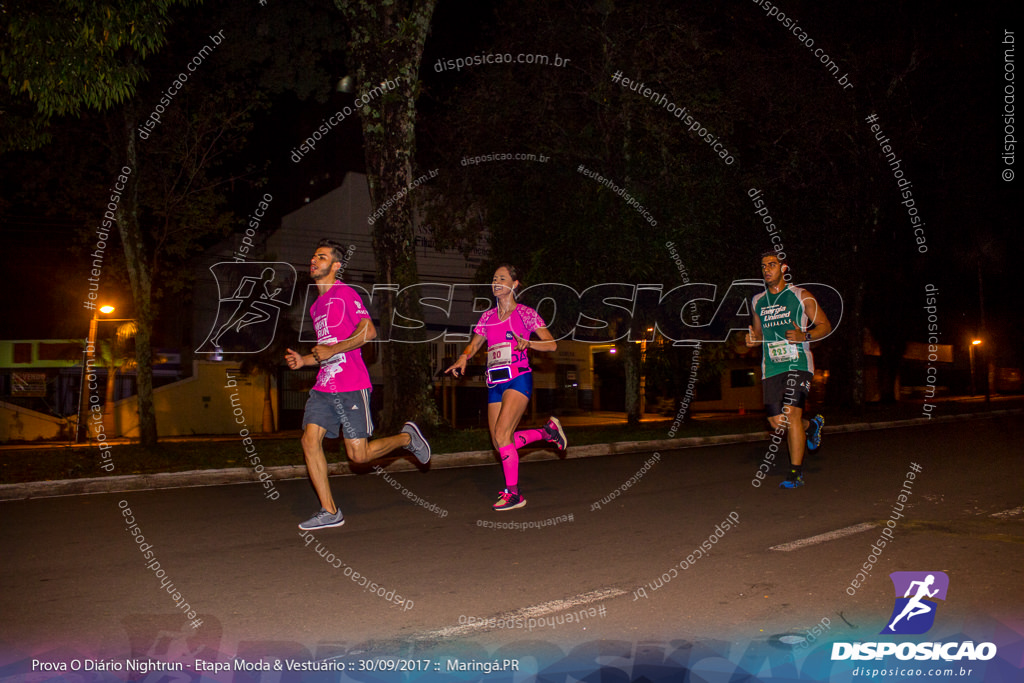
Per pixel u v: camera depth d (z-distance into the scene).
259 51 17.64
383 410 14.08
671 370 20.72
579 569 5.19
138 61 15.30
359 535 6.35
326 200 28.27
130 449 14.39
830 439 13.12
